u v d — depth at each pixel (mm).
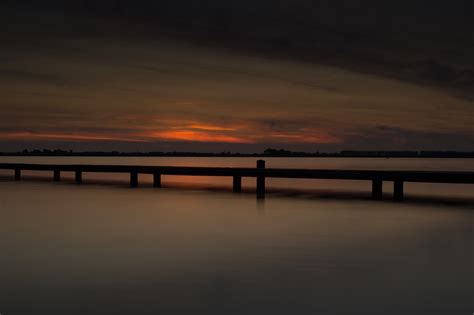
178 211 21875
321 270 11148
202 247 13711
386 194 31344
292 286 9875
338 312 8453
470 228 17203
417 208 23031
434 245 14164
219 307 8648
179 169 32781
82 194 29984
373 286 9898
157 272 10922
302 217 19906
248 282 10156
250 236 15547
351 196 29266
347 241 14734
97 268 11250
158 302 8891
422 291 9578
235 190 31734
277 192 32281
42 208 22938
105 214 20781
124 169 35500
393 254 12867
